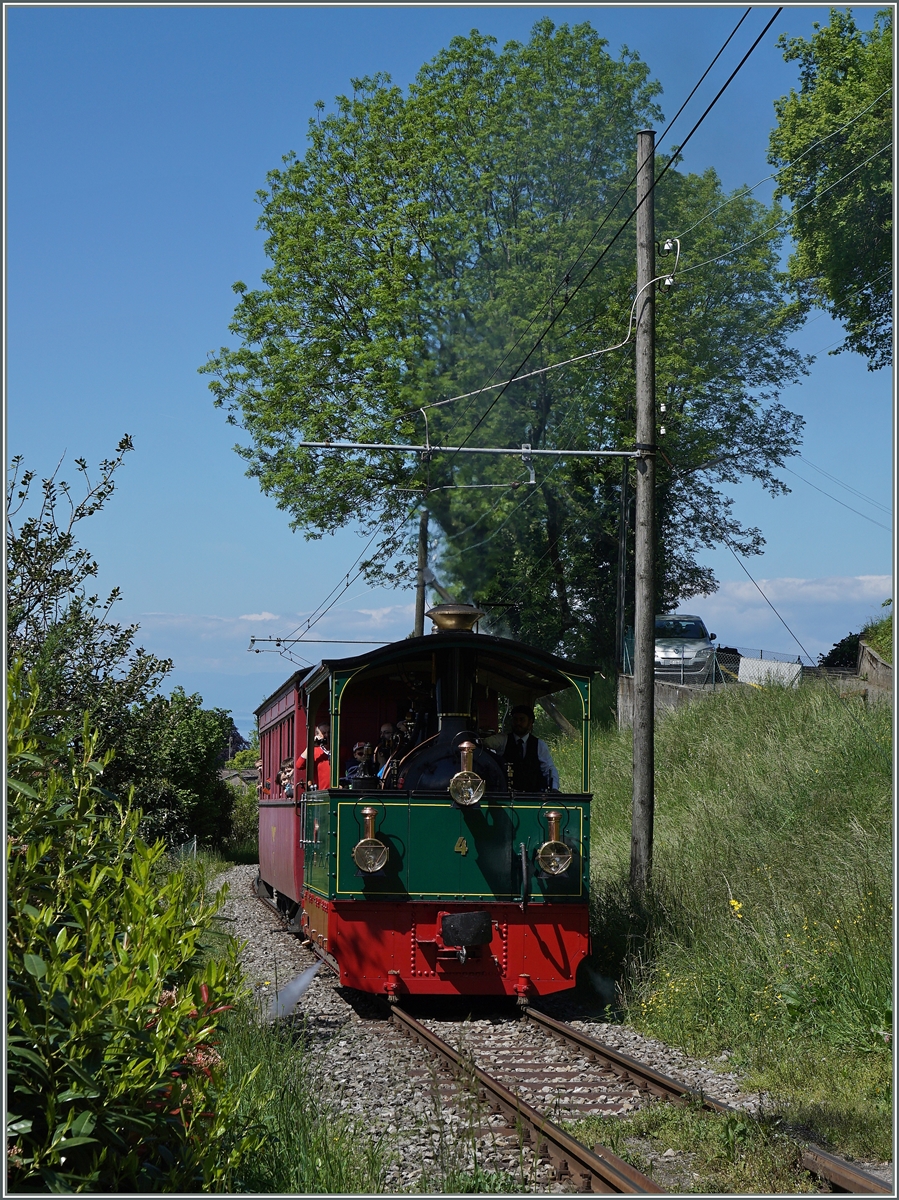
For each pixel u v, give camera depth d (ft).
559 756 75.51
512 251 91.25
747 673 86.33
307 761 42.22
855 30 92.07
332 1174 16.99
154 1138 14.67
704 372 100.48
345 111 102.32
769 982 28.45
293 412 97.66
